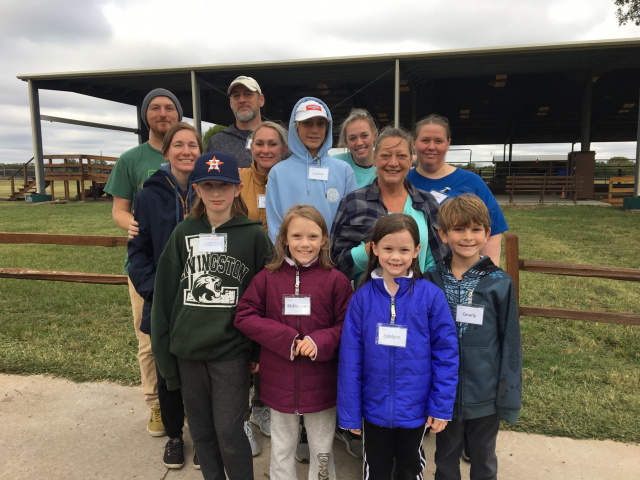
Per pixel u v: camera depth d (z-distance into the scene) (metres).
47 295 5.15
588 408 2.74
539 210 13.59
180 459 2.26
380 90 19.70
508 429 2.56
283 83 18.03
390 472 1.90
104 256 7.35
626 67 15.09
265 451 2.42
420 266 2.19
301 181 2.53
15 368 3.28
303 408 1.85
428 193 2.30
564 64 14.96
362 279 2.00
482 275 1.87
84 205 16.91
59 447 2.41
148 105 2.62
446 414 1.73
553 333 4.14
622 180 15.25
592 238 8.69
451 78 17.41
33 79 17.16
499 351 1.86
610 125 25.61
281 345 1.80
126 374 3.21
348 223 2.23
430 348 1.82
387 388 1.79
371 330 1.82
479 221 1.82
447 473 1.91
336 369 1.94
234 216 1.98
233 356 1.90
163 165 2.35
